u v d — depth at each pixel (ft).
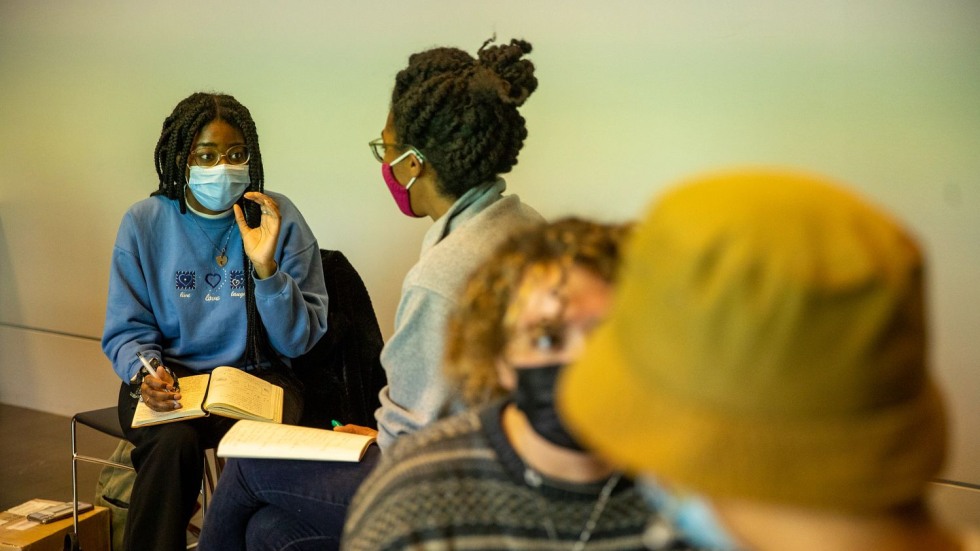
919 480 1.65
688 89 8.27
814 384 1.59
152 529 6.94
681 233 1.67
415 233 9.99
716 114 8.18
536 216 5.54
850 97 7.63
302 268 8.25
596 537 2.64
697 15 8.11
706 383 1.67
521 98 5.50
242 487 5.56
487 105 5.31
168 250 8.06
